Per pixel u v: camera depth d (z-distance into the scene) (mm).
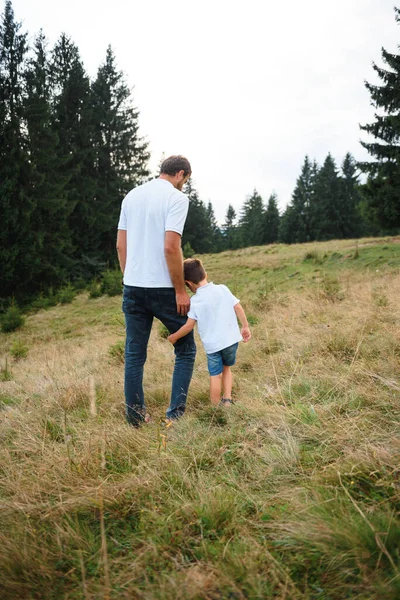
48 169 25906
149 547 1399
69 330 12906
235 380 3455
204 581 1216
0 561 1347
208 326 2928
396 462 1686
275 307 7129
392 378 2592
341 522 1401
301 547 1363
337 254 15391
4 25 25188
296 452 1944
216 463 2018
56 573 1332
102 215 29078
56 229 26156
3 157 23859
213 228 81875
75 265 27312
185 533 1515
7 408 3217
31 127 25031
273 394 2760
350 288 8078
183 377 2779
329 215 51750
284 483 1777
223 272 18188
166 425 2520
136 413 2699
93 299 18531
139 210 2680
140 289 2674
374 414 2160
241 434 2264
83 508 1691
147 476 1844
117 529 1590
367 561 1266
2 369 5789
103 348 6566
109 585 1210
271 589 1202
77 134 29141
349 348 3492
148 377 3859
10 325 13953
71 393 3312
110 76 32094
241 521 1558
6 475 1997
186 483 1810
